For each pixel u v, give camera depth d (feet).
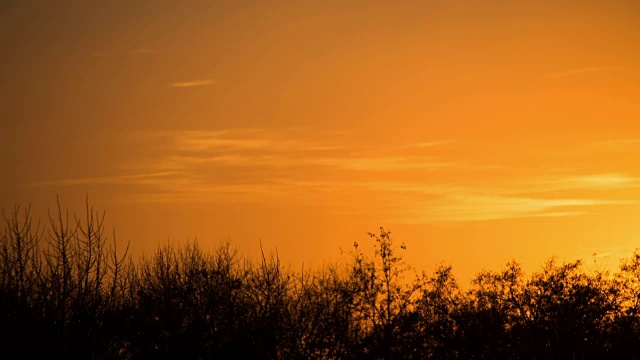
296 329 205.77
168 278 194.90
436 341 250.57
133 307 177.99
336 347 220.64
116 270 179.22
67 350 158.40
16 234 172.45
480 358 256.93
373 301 244.63
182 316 185.16
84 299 165.37
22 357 154.20
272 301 203.41
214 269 201.98
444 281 263.90
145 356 176.96
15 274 165.48
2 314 156.35
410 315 244.83
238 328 189.16
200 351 183.11
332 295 234.38
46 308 160.25
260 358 189.26
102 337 167.53
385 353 234.79
